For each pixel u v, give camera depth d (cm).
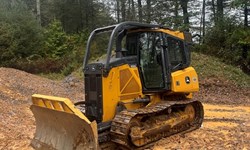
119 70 687
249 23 2555
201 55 2219
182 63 832
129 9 3375
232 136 794
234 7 2159
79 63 2623
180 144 725
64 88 1738
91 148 561
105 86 662
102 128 645
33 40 2692
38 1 3275
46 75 2481
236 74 1986
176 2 2895
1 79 1513
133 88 716
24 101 1290
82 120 557
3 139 785
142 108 720
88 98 689
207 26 2652
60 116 605
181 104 788
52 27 2995
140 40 746
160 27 778
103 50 2970
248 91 1747
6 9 2788
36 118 695
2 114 1007
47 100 631
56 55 2855
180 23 2738
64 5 3475
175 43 816
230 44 2262
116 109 682
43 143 661
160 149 693
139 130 661
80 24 3544
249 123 956
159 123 723
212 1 3014
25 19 2681
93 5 3534
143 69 745
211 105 1376
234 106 1347
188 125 832
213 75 1920
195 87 848
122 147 678
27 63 2525
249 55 2169
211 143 733
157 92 761
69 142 606
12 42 2497
